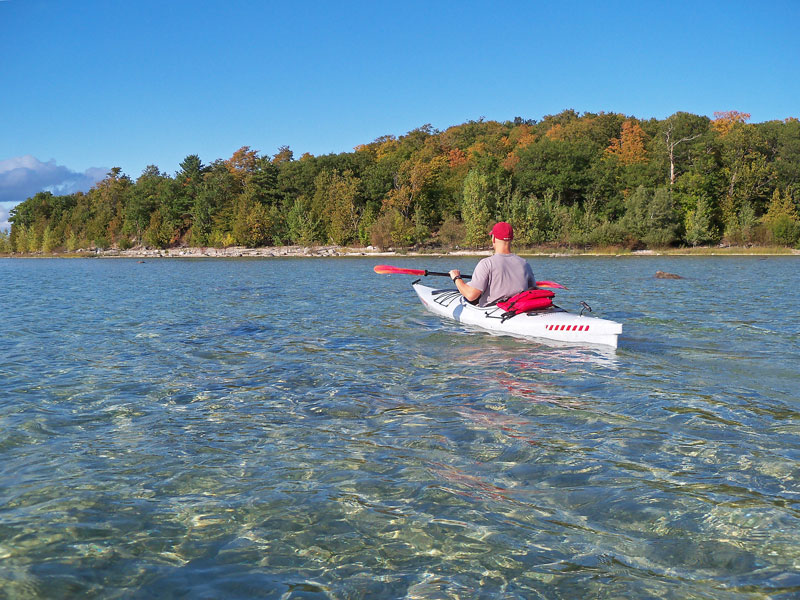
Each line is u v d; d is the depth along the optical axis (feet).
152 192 291.38
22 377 18.52
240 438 12.71
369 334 26.32
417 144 331.36
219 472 10.82
